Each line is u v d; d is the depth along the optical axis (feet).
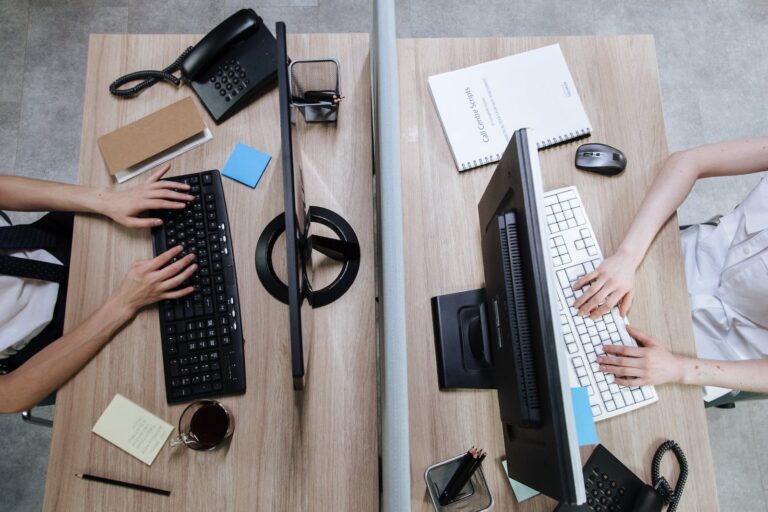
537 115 4.00
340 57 4.08
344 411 3.58
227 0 6.81
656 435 3.59
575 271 3.76
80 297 3.75
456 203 3.95
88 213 3.85
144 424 3.55
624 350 3.56
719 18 7.04
